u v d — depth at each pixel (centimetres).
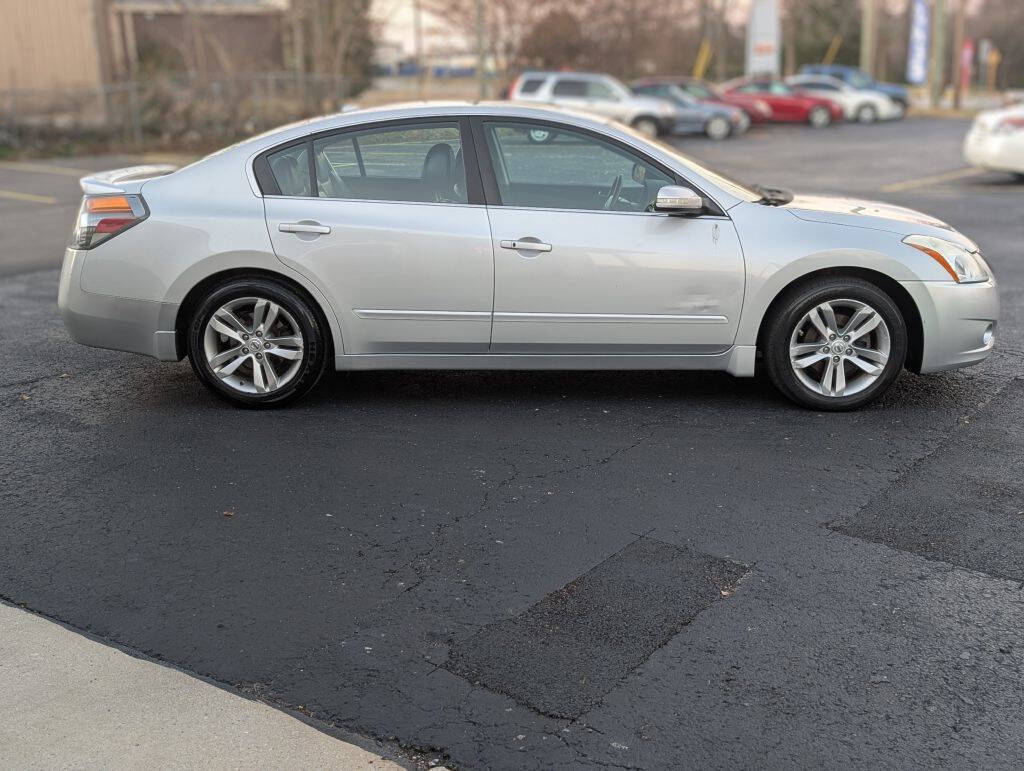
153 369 661
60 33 2902
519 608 368
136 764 287
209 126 2597
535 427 548
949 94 5906
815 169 2005
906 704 313
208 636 353
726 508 448
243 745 295
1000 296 857
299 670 333
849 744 295
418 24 3603
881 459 502
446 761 290
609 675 328
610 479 479
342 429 546
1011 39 7869
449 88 4138
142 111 2591
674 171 557
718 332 559
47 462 503
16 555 410
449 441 529
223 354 568
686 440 528
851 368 575
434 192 556
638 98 2745
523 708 312
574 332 558
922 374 614
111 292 557
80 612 368
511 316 555
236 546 417
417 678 328
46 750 292
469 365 569
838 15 6644
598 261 548
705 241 550
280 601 375
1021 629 353
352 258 549
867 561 400
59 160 2302
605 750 293
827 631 352
